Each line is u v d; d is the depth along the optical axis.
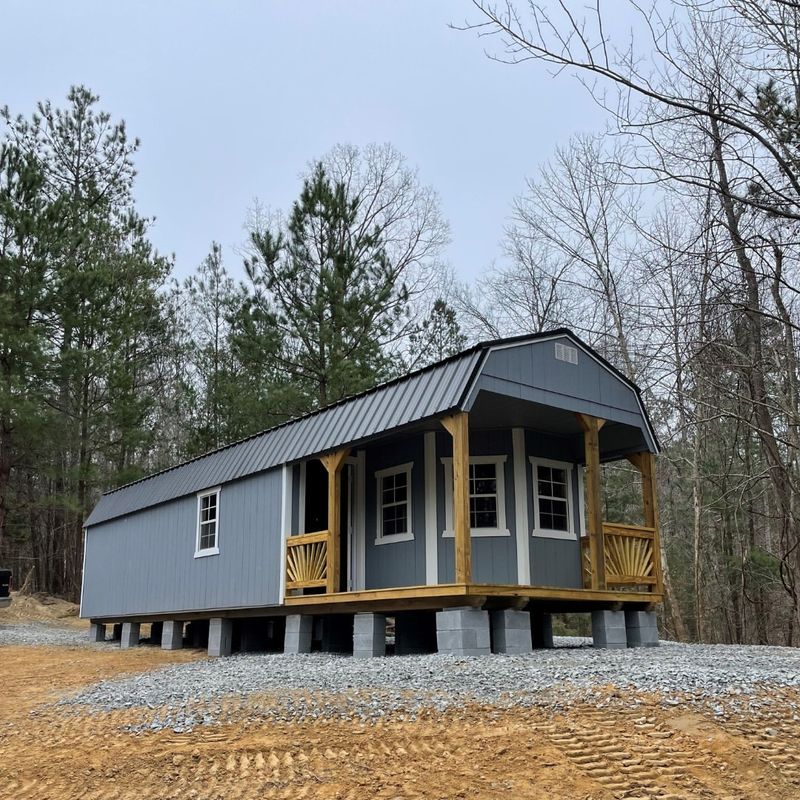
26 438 22.36
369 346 23.44
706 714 5.46
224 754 5.24
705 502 21.61
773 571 20.33
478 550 11.79
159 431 31.72
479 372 9.69
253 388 23.98
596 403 11.42
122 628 16.47
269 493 12.44
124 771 5.07
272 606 11.95
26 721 6.84
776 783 4.48
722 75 10.62
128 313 24.70
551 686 6.32
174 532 15.15
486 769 4.71
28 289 21.56
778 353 12.41
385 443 12.75
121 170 28.73
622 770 4.64
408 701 6.15
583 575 11.98
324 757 5.06
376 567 12.52
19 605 23.22
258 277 24.00
